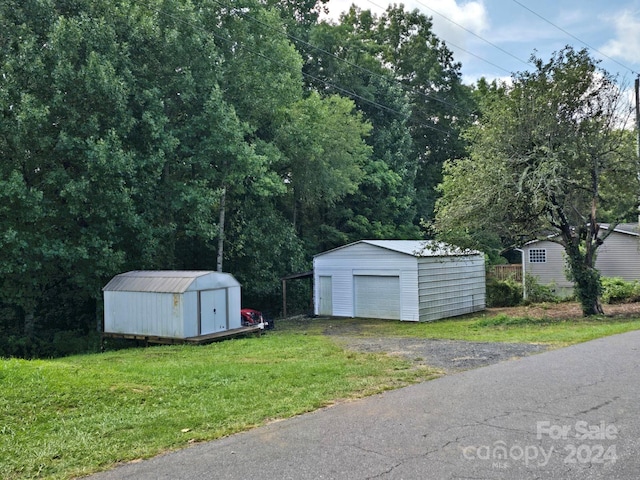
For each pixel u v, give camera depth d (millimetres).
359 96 31875
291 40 29391
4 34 16453
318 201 29984
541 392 6887
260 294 25406
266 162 22516
